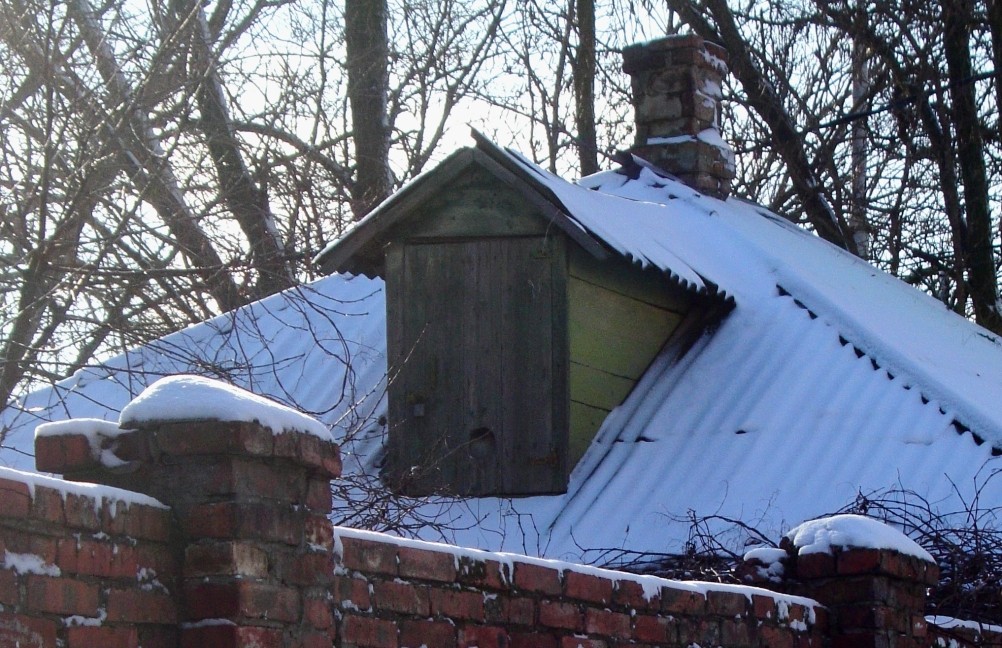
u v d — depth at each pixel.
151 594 2.93
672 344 9.74
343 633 3.37
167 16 8.55
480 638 3.82
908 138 16.86
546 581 4.09
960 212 16.94
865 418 8.58
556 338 8.80
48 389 10.06
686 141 12.20
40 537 2.67
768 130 18.09
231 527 3.00
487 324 8.90
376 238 9.04
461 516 8.14
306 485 3.26
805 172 17.03
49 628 2.66
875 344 9.22
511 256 8.94
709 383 9.24
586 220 8.80
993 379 10.41
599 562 7.92
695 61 12.31
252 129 9.39
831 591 5.37
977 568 6.77
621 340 9.41
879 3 16.39
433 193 8.93
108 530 2.84
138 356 9.72
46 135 7.18
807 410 8.74
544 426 8.70
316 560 3.25
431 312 8.98
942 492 7.84
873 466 8.14
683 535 7.92
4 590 2.55
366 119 15.03
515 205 8.95
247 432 3.04
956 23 15.88
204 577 2.99
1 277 7.60
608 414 9.20
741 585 5.29
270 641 3.05
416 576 3.65
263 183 8.83
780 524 7.80
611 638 4.29
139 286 7.46
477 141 8.81
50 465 3.11
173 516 3.04
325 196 10.30
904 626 5.44
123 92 7.82
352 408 7.38
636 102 12.55
